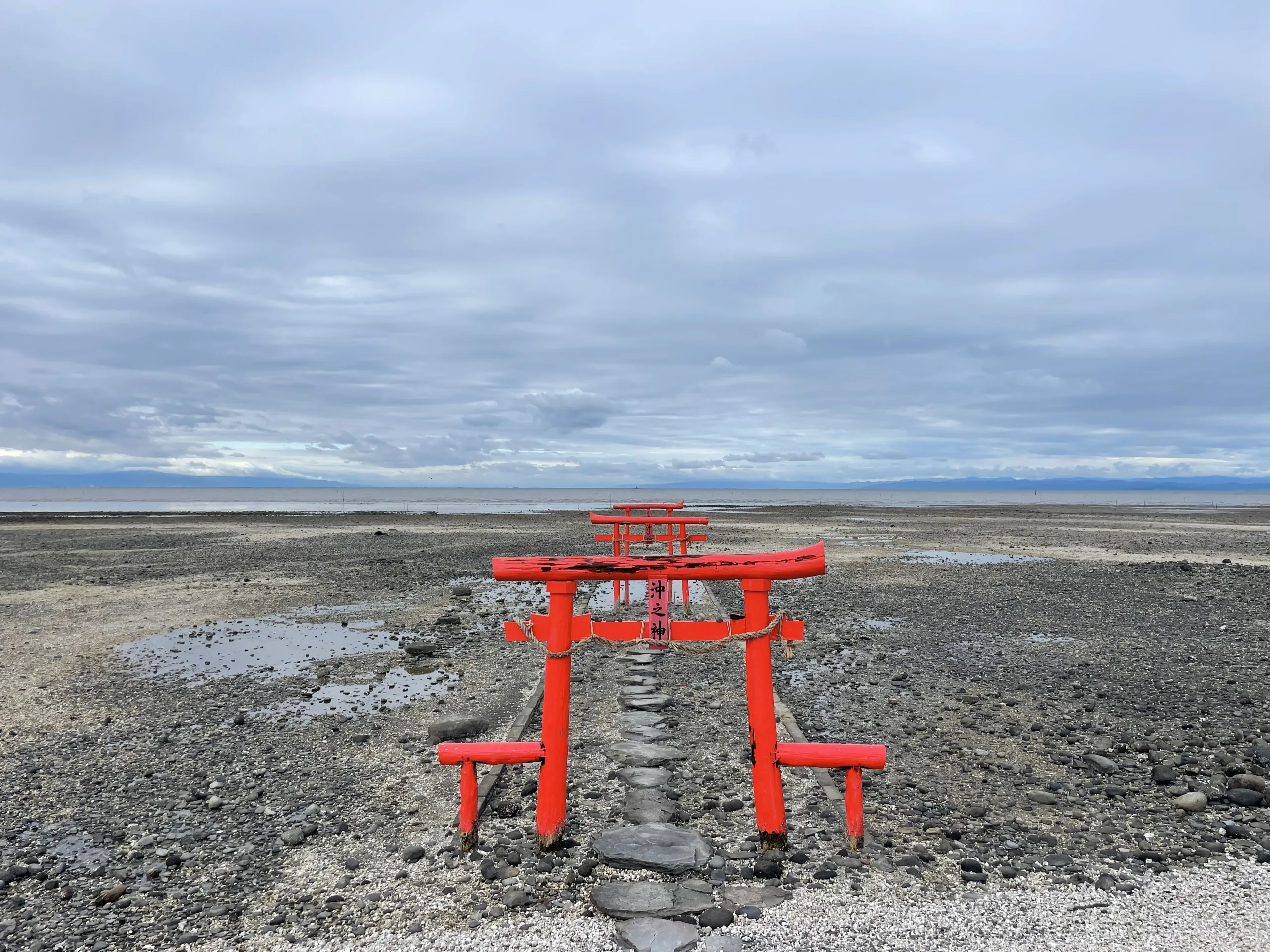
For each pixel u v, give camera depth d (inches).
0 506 3201.3
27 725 347.3
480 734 325.1
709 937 171.2
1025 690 383.9
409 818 244.1
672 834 218.1
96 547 1197.1
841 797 251.6
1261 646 469.1
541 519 1988.2
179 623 583.2
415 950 171.2
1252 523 1824.6
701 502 4106.8
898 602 642.8
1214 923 173.9
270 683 414.9
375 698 386.9
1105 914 178.9
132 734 335.0
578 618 217.6
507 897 190.4
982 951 165.3
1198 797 244.1
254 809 255.4
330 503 3838.6
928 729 327.3
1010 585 733.3
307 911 190.5
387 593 724.0
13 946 179.3
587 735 316.8
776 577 208.8
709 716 342.0
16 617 606.5
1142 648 469.1
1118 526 1716.3
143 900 199.0
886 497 6077.8
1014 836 223.3
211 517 2140.7
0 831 242.2
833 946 167.8
